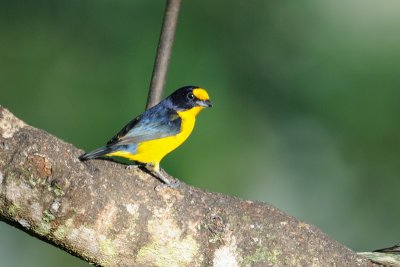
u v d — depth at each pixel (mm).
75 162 6559
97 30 13711
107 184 6594
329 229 15055
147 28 13508
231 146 13008
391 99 13539
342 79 13852
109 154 8602
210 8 13711
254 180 13727
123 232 6582
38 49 13664
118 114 12828
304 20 14344
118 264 6664
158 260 6688
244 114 13758
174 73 13102
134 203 6625
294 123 14156
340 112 13820
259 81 14031
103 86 13164
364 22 14281
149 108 8625
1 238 15055
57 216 6445
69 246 6594
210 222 6770
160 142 8664
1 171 6398
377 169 14508
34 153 6449
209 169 12539
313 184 14844
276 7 14273
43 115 13141
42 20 13898
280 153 14234
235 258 6758
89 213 6492
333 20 14375
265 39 14172
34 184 6410
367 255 7270
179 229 6688
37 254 15016
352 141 14016
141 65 13211
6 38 13703
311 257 6887
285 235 6879
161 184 6801
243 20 14008
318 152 14375
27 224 6531
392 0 14273
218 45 13750
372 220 15008
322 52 14133
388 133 13688
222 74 13578
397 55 13781
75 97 13117
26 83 13438
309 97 13969
